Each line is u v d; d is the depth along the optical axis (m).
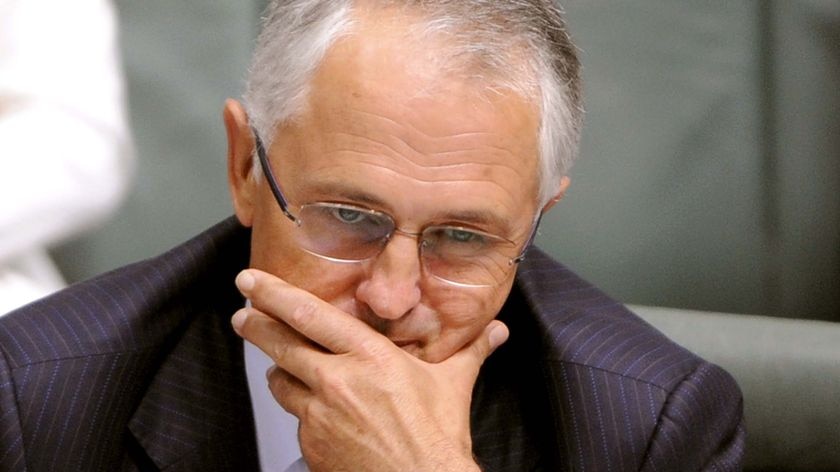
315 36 3.98
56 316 4.74
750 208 7.38
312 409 4.24
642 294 7.38
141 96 7.54
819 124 7.30
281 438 4.92
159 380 4.86
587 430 4.87
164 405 4.83
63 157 6.82
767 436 6.19
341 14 3.97
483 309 4.32
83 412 4.59
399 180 3.95
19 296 6.71
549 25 4.17
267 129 4.15
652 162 7.36
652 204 7.36
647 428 4.88
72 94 6.90
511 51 4.01
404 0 3.97
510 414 5.09
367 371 4.21
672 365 5.08
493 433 5.05
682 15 7.35
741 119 7.37
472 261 4.20
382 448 4.17
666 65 7.37
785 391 6.15
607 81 7.35
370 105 3.92
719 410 5.11
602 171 7.34
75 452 4.55
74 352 4.65
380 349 4.22
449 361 4.43
